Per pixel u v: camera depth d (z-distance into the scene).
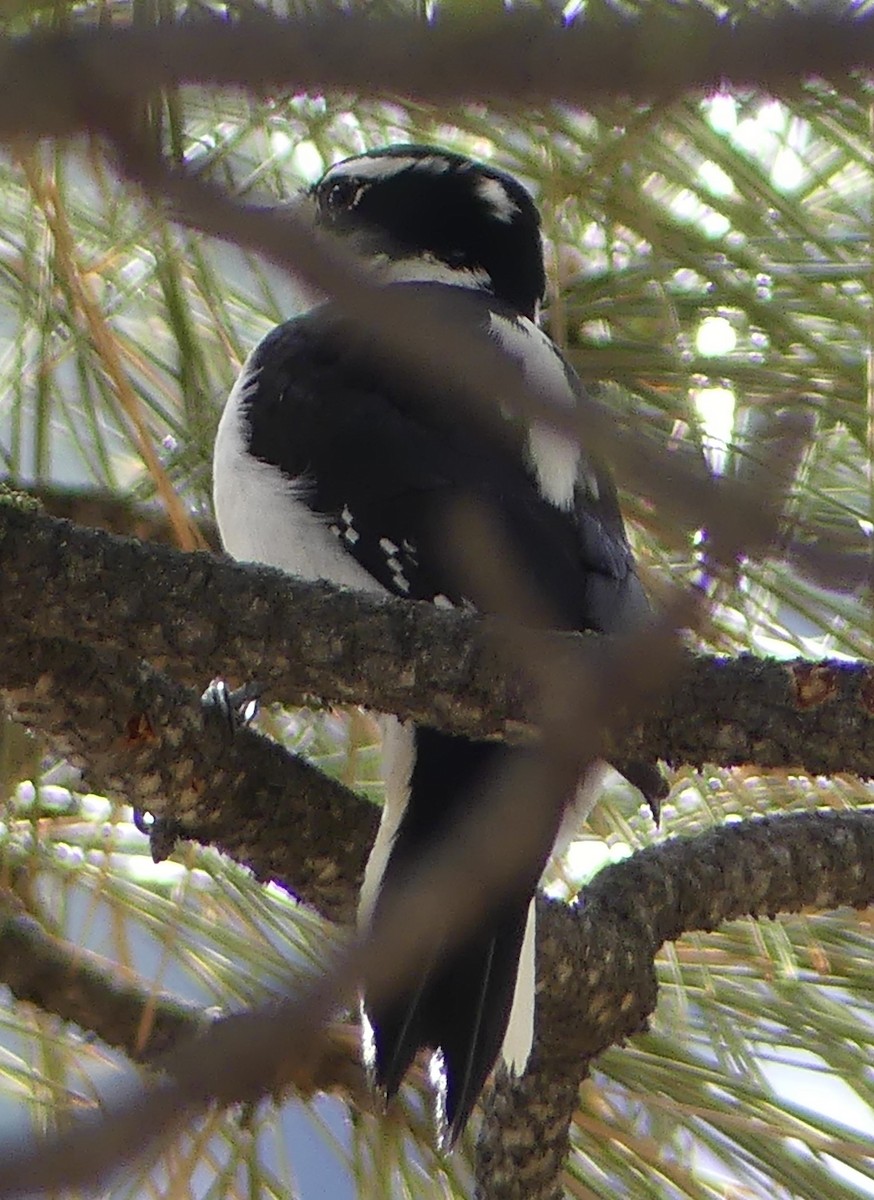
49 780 4.49
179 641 3.54
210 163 2.68
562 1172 4.42
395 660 3.50
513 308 5.55
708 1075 4.40
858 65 1.26
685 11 1.69
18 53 1.25
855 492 4.27
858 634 4.02
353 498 4.80
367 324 1.54
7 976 4.43
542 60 1.25
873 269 3.92
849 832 4.70
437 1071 3.96
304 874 4.38
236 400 4.94
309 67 1.25
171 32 1.26
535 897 4.14
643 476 1.54
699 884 4.54
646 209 4.05
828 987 4.57
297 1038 1.40
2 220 4.32
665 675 1.63
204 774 4.17
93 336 4.11
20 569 3.53
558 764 1.69
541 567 4.55
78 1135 1.35
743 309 4.40
